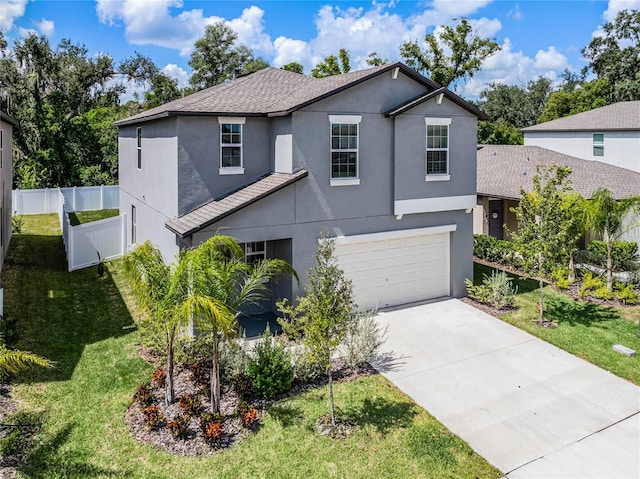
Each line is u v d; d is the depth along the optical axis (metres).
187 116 15.16
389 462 9.10
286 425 10.05
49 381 11.35
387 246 17.20
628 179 25.08
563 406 11.19
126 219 22.05
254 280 10.50
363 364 12.98
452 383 12.13
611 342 14.61
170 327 9.81
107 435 9.49
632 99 49.47
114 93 55.81
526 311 17.05
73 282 18.30
